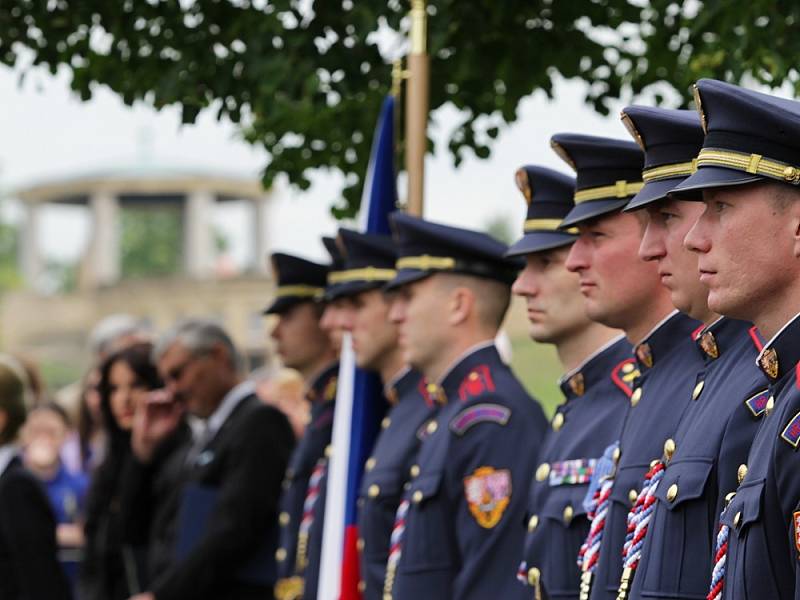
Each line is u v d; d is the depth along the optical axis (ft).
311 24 44.55
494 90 47.85
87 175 297.74
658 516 25.26
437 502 35.70
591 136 29.17
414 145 41.14
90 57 48.88
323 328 42.16
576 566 30.60
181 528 47.55
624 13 44.34
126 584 53.88
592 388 31.81
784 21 37.55
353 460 41.68
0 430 45.98
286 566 45.01
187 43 47.09
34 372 65.72
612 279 28.81
